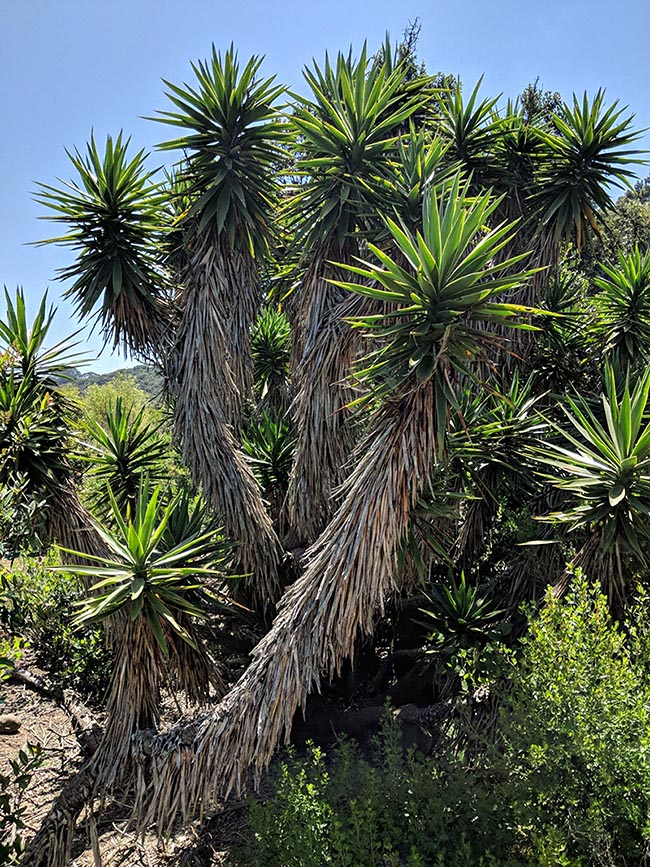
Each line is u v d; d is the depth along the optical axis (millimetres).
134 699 3271
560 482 3291
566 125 5066
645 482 3082
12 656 2809
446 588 4082
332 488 4453
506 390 5043
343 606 2922
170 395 4934
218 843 3492
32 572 4910
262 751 2951
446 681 4133
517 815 2623
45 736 4703
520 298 5129
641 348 4984
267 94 4508
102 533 3383
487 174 5320
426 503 3477
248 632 4746
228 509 4371
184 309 4578
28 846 3133
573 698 2611
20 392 3576
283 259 5840
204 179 4586
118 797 3865
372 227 4383
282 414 6805
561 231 5055
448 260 2820
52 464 3662
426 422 2939
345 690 4777
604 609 2896
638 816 2348
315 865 2541
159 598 3191
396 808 2912
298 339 5207
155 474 5035
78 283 4508
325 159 4215
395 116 4258
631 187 5008
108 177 4441
